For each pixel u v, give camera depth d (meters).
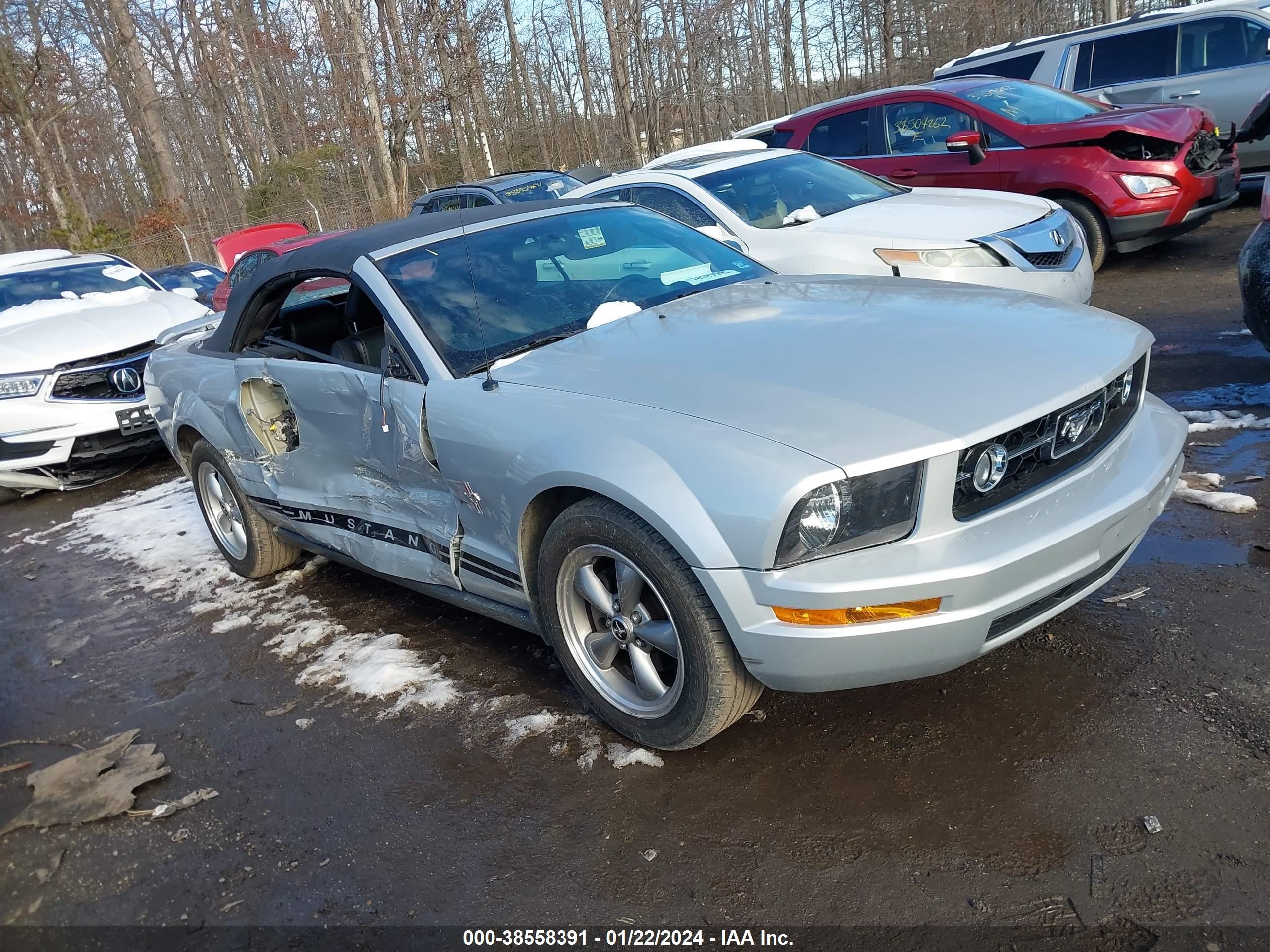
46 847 2.97
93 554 5.96
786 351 2.86
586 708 3.21
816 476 2.28
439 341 3.32
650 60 26.03
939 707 2.88
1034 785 2.49
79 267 9.18
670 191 6.92
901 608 2.31
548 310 3.51
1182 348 5.82
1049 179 7.91
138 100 29.12
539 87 33.97
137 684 4.05
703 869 2.41
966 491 2.38
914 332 2.89
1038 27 27.27
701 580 2.45
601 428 2.67
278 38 32.03
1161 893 2.11
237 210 31.75
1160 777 2.44
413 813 2.84
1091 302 7.36
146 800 3.16
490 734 3.17
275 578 4.95
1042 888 2.17
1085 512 2.50
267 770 3.21
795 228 6.29
